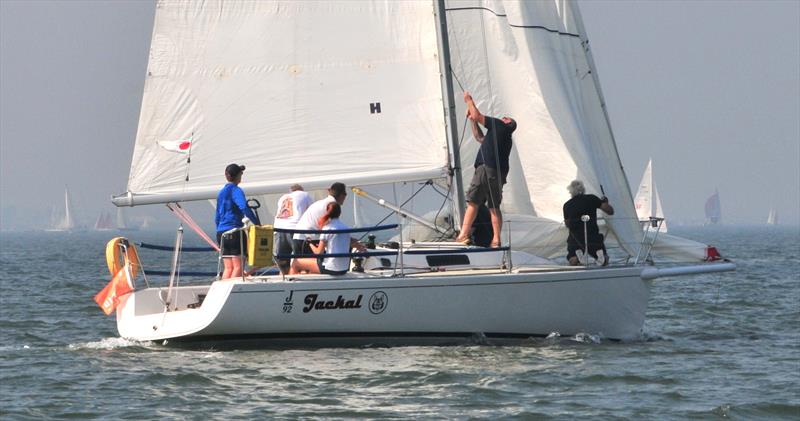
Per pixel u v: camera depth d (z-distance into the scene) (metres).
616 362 50.91
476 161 55.59
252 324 48.91
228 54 55.34
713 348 57.81
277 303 48.78
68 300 94.19
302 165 55.59
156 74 54.88
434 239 56.84
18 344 60.59
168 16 54.88
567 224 57.19
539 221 58.34
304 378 45.66
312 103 55.72
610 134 60.75
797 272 139.38
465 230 54.91
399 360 49.28
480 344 52.97
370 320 50.25
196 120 55.16
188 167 54.97
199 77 55.12
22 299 95.31
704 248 58.66
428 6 55.84
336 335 50.31
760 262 174.75
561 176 58.94
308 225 51.31
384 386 44.47
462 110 58.97
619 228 59.56
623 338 57.09
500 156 55.53
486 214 56.84
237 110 55.38
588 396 43.81
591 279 54.44
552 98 59.28
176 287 53.94
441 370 47.44
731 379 48.28
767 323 73.50
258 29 55.47
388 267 53.34
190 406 41.16
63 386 45.03
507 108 59.47
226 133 55.34
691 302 89.25
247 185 54.94
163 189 54.81
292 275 49.91
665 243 59.12
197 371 47.09
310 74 55.69
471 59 59.16
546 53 59.69
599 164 60.22
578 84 60.47
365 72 55.81
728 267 57.50
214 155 55.22
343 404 41.47
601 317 55.44
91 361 50.62
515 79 59.44
